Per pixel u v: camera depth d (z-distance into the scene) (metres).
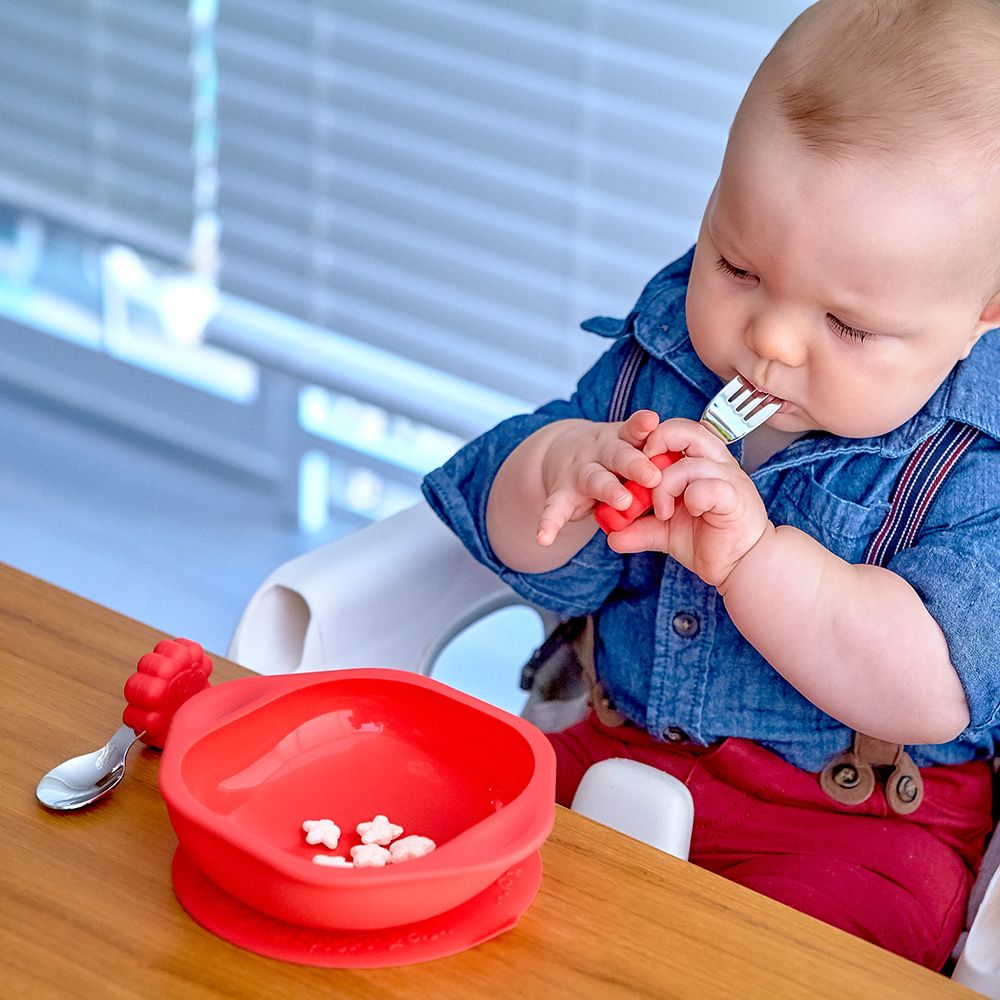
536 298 2.05
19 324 2.62
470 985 0.67
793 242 0.88
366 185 2.14
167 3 2.24
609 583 1.13
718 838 1.08
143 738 0.79
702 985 0.68
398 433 2.35
